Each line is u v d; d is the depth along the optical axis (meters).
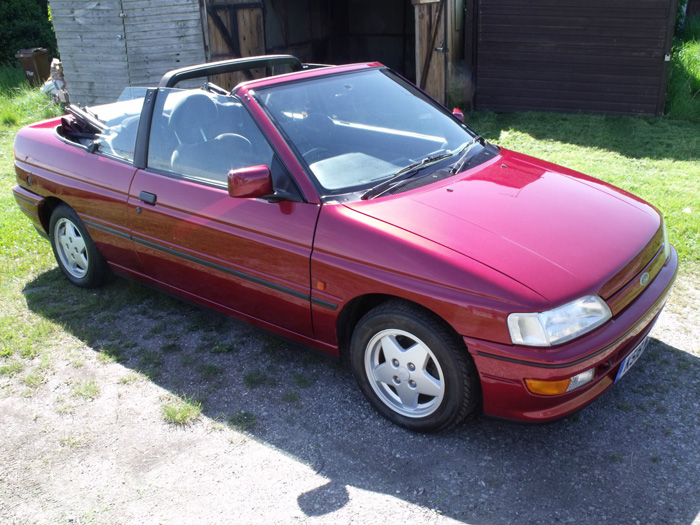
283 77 3.66
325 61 14.31
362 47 14.23
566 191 3.38
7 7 15.83
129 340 4.00
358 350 3.12
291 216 3.16
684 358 3.60
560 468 2.83
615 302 2.76
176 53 9.56
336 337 3.19
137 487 2.81
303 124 3.43
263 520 2.60
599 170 7.00
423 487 2.75
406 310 2.85
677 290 4.35
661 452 2.90
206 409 3.33
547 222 2.99
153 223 3.80
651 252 3.11
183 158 3.69
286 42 12.45
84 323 4.21
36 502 2.75
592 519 2.54
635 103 9.67
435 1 9.31
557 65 9.89
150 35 9.55
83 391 3.49
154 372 3.66
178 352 3.86
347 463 2.91
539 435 3.05
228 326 4.14
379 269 2.86
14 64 15.64
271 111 3.40
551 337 2.55
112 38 9.77
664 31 9.19
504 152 3.95
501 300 2.58
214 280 3.62
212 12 9.30
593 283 2.68
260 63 4.30
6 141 9.42
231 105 3.48
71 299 4.54
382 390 3.16
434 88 9.75
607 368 2.76
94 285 4.61
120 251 4.17
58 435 3.16
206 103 3.59
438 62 9.61
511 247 2.78
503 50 10.08
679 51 11.14
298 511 2.64
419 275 2.76
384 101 3.87
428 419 2.98
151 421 3.25
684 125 9.09
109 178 4.05
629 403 3.24
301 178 3.17
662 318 4.02
